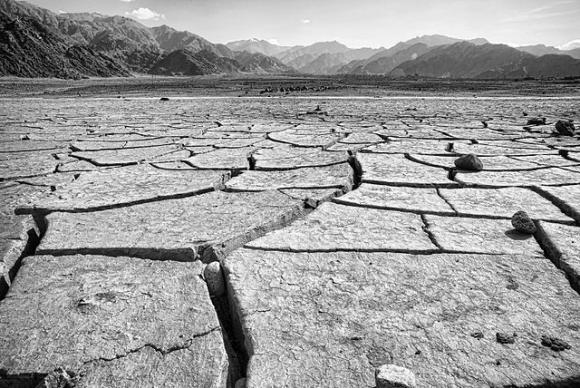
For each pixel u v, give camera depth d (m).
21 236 2.25
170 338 1.38
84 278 1.78
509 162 4.01
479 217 2.46
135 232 2.25
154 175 3.70
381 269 1.83
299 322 1.46
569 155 4.36
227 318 1.67
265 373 1.22
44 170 3.98
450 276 1.76
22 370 1.26
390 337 1.37
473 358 1.26
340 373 1.21
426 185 3.17
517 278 1.74
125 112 11.41
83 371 1.25
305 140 5.68
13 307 1.57
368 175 3.49
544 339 1.34
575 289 1.66
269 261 1.92
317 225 2.37
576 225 2.28
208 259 2.00
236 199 2.88
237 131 6.96
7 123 8.69
